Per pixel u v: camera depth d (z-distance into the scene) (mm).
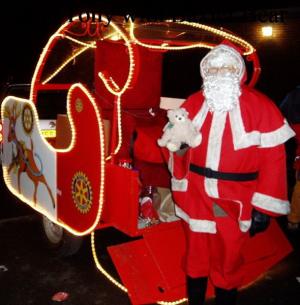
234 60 2973
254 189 3088
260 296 3877
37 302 3688
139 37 3936
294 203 5242
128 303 3713
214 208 3070
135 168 4031
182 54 12430
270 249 4004
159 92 4730
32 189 4559
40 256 4496
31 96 4387
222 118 3012
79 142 3648
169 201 3998
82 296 3801
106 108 4230
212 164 3014
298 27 9773
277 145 2959
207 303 3744
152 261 3479
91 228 3613
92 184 3543
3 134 5133
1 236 4945
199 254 3217
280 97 10336
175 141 3057
